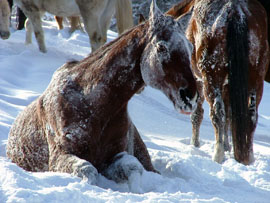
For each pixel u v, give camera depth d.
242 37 10.49
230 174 8.21
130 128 7.83
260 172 8.78
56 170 6.98
